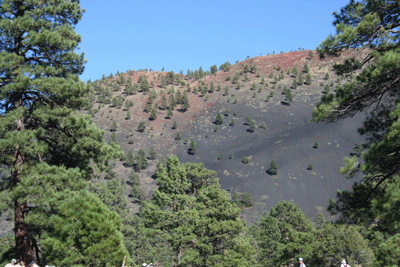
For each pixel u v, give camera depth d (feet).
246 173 510.99
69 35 59.47
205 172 125.29
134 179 467.93
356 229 123.75
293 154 548.72
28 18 53.83
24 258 50.03
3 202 46.34
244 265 95.09
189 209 105.70
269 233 182.80
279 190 451.53
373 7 41.57
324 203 414.41
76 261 41.98
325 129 615.16
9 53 51.26
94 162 59.57
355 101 44.39
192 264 101.76
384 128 44.73
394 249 53.72
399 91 43.32
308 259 140.36
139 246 154.92
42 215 46.26
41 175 47.60
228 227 99.35
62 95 53.52
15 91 50.70
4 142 46.01
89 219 43.27
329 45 42.70
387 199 38.73
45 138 56.13
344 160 44.55
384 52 39.45
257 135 654.53
